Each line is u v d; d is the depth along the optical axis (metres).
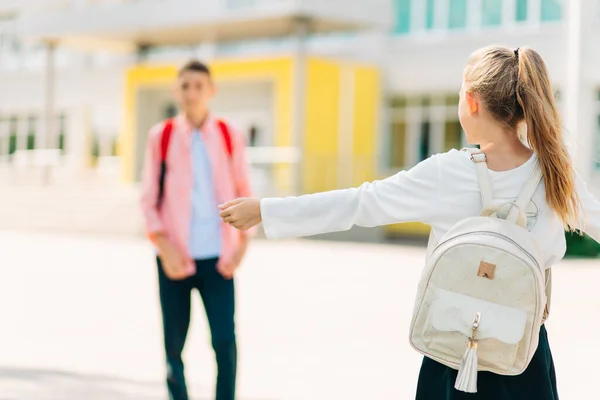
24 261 17.09
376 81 27.38
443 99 26.61
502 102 2.98
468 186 2.94
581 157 22.81
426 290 2.89
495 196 2.94
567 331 9.72
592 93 23.11
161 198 5.27
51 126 31.06
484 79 3.00
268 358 7.97
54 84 33.44
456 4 26.30
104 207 26.55
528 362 2.84
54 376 7.12
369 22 24.77
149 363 7.72
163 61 28.55
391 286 13.62
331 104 26.25
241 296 12.27
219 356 5.14
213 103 27.91
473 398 2.93
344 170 26.28
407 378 7.18
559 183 2.92
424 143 26.98
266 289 13.07
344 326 9.80
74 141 34.34
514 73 2.99
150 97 29.31
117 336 9.07
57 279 14.13
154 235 5.16
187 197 5.18
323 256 18.88
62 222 26.97
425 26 26.86
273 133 26.09
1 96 36.62
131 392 6.61
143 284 13.55
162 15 25.69
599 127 23.11
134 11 26.33
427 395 3.01
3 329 9.41
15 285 13.29
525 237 2.82
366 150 27.25
